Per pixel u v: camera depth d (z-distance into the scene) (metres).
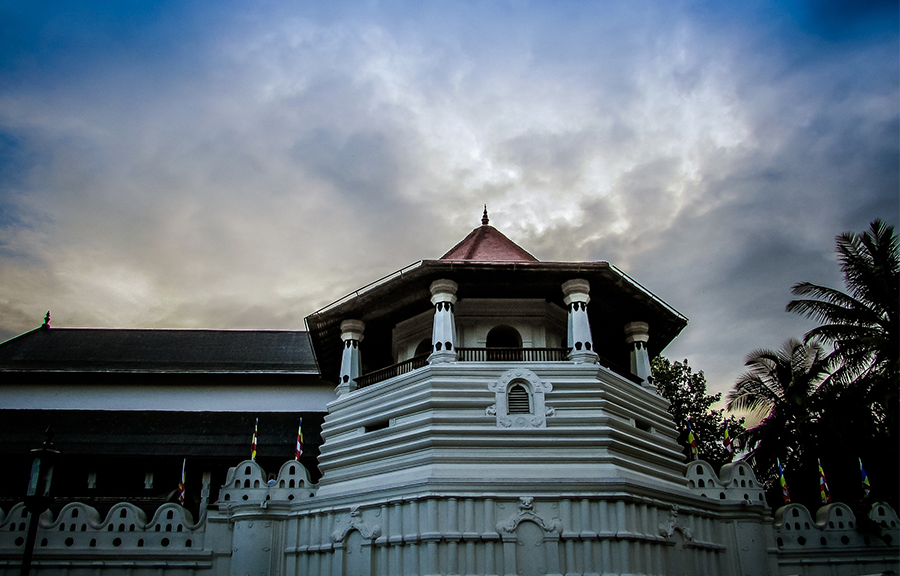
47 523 25.00
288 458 32.53
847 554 25.70
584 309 25.53
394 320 29.03
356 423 25.69
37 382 37.22
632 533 21.19
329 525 23.77
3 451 32.22
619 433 23.47
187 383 37.56
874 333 29.95
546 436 22.89
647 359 28.70
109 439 33.69
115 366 38.12
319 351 31.45
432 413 23.31
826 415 31.34
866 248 30.70
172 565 24.67
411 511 21.53
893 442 30.48
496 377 24.12
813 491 35.06
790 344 36.47
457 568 20.48
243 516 24.50
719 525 25.64
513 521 21.05
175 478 32.28
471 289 26.64
